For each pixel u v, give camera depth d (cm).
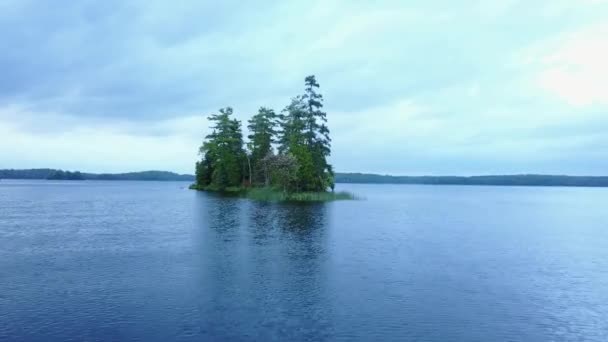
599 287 1877
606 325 1414
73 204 6391
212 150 9606
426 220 4612
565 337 1310
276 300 1597
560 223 4641
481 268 2214
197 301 1573
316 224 3791
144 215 4581
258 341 1227
